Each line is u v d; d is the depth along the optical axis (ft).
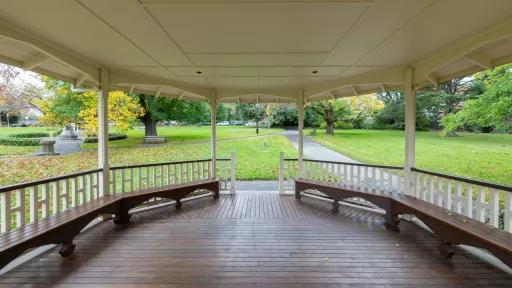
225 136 60.23
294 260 10.32
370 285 8.63
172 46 11.20
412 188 14.43
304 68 14.88
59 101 28.76
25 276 9.12
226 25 9.14
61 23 8.80
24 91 30.68
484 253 10.38
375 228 13.78
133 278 9.02
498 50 10.42
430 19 8.57
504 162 23.06
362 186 17.24
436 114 34.94
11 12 8.00
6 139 35.37
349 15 8.32
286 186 23.59
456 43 10.75
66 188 12.71
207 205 18.20
